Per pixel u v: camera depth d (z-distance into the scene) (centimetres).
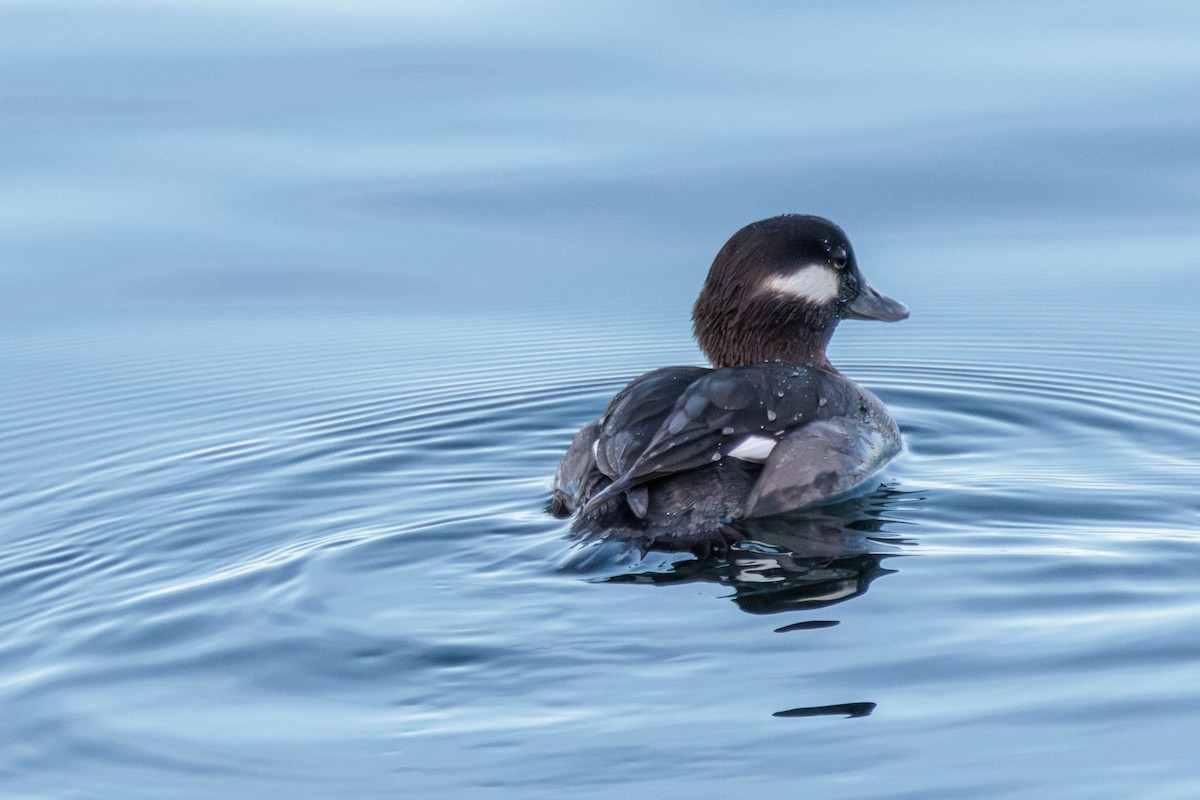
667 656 876
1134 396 1440
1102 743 756
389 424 1411
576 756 771
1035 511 1118
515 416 1431
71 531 1145
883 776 737
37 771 783
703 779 745
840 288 1373
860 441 1207
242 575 1027
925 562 1010
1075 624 895
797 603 946
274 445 1350
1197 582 955
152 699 852
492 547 1065
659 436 1127
